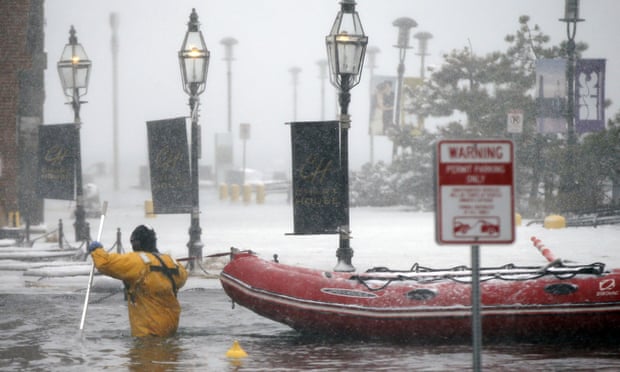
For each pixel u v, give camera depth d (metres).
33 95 74.44
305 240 61.91
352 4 38.25
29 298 37.16
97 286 39.41
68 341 28.03
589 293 27.44
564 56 97.19
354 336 28.16
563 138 93.38
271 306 28.59
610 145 82.38
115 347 27.08
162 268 28.44
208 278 43.28
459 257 49.97
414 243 59.47
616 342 27.88
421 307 27.50
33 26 74.88
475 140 15.04
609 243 58.28
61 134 56.88
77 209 57.91
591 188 83.62
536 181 92.50
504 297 27.38
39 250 53.00
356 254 51.97
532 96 96.12
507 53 100.00
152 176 46.88
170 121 46.25
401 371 23.77
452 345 27.70
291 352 26.52
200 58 45.97
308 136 38.12
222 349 26.84
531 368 24.05
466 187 15.02
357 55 38.09
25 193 73.56
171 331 28.81
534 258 48.84
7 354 26.06
